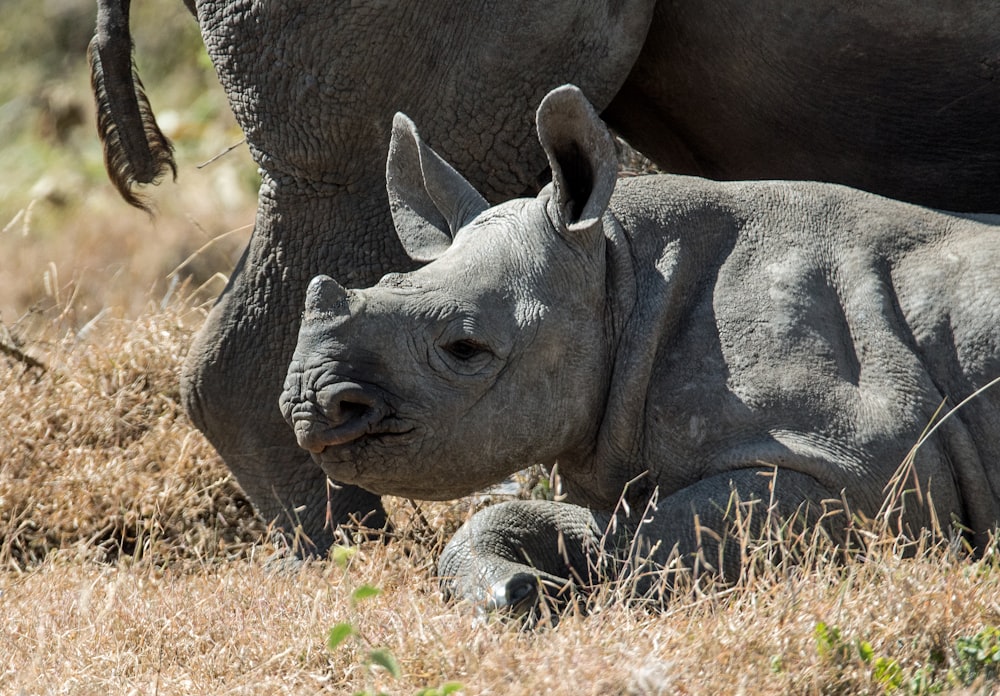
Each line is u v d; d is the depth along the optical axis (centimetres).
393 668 1030
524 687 1063
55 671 1196
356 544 1459
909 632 1127
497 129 1547
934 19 1538
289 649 1181
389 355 1233
